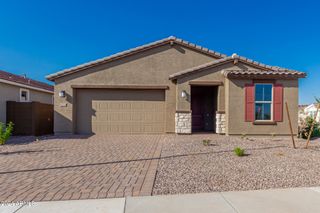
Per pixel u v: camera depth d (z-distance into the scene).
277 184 5.95
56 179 6.29
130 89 16.72
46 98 24.58
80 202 4.88
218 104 15.48
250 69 15.81
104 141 13.12
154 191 5.49
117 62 16.72
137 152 9.85
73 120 16.42
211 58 17.12
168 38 16.84
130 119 16.72
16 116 16.58
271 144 11.84
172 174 6.74
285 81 14.77
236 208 4.62
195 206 4.71
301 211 4.50
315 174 6.71
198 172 6.93
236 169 7.22
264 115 14.90
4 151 10.15
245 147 10.90
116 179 6.27
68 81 16.52
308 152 9.82
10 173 6.83
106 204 4.79
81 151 10.12
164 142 12.52
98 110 16.73
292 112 14.72
